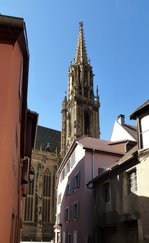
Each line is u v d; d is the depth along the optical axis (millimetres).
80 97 78688
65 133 78375
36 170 68625
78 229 26859
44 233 63719
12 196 10734
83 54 88250
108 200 20672
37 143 77562
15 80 9352
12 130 9078
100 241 21141
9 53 8570
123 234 17047
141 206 15281
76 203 28703
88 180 26734
